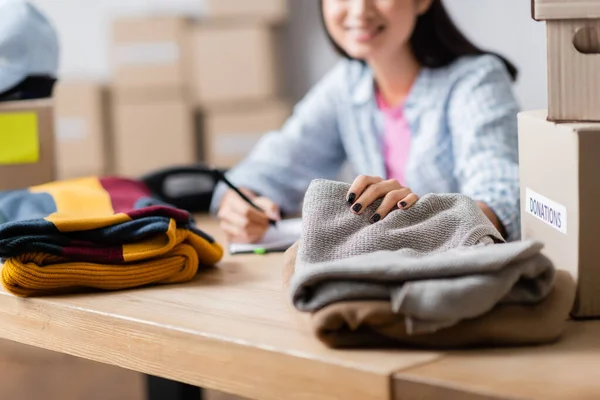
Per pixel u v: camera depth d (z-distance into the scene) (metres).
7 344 3.58
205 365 1.25
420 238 1.30
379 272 1.14
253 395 1.20
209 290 1.52
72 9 4.59
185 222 1.62
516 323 1.15
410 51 2.40
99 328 1.40
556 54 1.30
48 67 2.23
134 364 1.36
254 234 1.95
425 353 1.14
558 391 0.99
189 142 4.00
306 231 1.32
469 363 1.09
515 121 2.26
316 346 1.17
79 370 3.32
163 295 1.50
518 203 1.97
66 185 1.94
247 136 3.93
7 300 1.55
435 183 2.42
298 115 2.64
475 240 1.28
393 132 2.49
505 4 3.75
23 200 1.83
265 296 1.46
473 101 2.29
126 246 1.55
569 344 1.17
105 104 4.09
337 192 1.38
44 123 2.19
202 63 3.95
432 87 2.39
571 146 1.28
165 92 4.02
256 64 3.91
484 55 2.38
